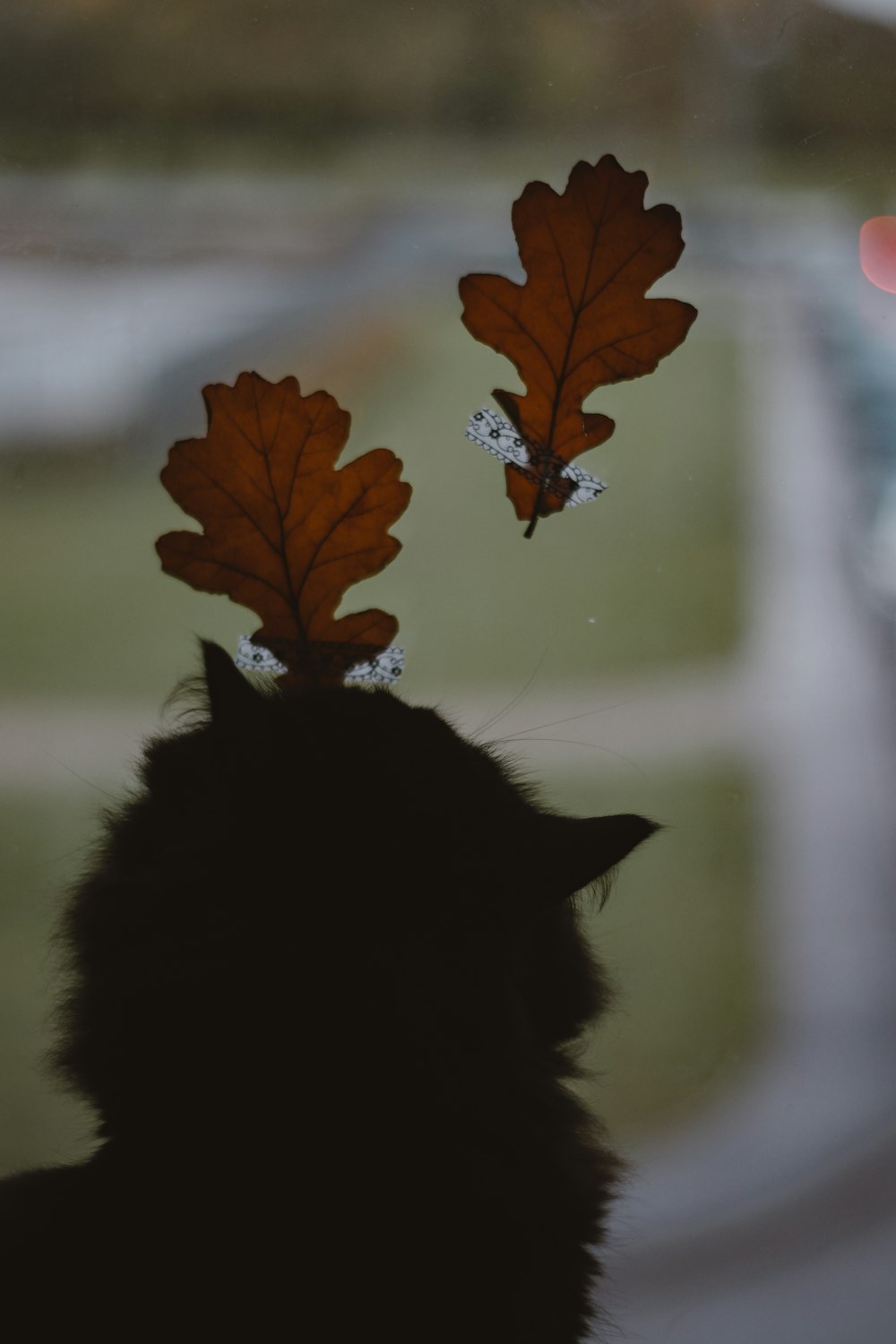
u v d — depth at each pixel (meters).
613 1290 1.24
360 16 2.24
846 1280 1.23
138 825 0.78
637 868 1.99
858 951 1.78
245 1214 0.71
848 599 2.78
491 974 0.73
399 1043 0.71
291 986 0.71
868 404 3.01
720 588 2.79
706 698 2.46
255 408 0.78
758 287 2.67
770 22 1.79
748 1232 1.33
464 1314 0.71
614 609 2.74
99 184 2.82
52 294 2.88
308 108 2.45
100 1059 0.73
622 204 0.76
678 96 2.00
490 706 2.38
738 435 3.18
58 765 2.04
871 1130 1.44
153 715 2.24
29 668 2.37
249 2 2.27
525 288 0.77
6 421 2.89
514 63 2.19
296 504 0.79
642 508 3.07
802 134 1.94
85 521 2.86
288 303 3.03
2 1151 1.30
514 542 2.93
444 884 0.73
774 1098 1.49
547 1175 0.73
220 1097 0.71
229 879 0.73
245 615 2.65
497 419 0.78
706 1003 1.70
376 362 3.18
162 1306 0.71
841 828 2.10
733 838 2.06
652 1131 1.48
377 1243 0.71
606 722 2.34
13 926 1.63
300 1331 0.70
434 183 2.79
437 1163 0.71
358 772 0.74
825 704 2.43
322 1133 0.71
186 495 0.79
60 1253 0.72
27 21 2.39
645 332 0.77
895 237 2.37
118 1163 0.73
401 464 0.79
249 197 2.87
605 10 2.00
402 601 2.70
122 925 0.74
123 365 2.92
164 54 2.43
